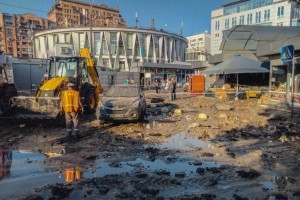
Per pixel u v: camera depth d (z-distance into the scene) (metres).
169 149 6.85
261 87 21.34
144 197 4.12
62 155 6.35
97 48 83.94
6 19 119.50
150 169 5.40
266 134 8.29
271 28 21.67
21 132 8.91
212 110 14.45
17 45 121.81
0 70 11.19
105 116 10.19
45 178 4.91
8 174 5.09
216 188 4.44
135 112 10.20
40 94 9.88
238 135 8.31
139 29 85.56
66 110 8.02
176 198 4.08
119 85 12.16
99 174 5.12
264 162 5.73
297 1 25.52
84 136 8.36
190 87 25.72
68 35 86.62
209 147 7.02
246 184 4.59
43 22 126.56
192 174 5.07
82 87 12.42
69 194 4.23
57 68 12.34
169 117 12.22
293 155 6.20
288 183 4.62
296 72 13.30
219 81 23.14
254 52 24.25
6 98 10.03
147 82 44.94
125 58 84.69
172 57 96.94
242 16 73.31
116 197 4.14
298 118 11.12
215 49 82.88
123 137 8.19
